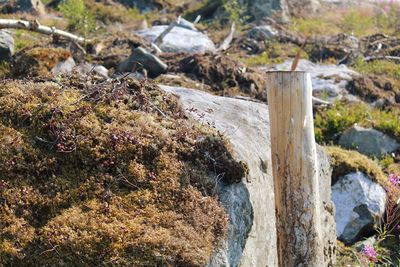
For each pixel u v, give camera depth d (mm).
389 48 13758
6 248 3297
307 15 17484
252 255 4020
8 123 4020
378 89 10836
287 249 4008
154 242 3320
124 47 11898
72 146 3838
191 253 3342
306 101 3977
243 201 3969
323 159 5516
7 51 9531
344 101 10133
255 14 17016
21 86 4324
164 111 4375
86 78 4641
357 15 16750
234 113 5059
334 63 12938
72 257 3270
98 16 16547
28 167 3760
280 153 4012
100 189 3664
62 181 3711
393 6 17297
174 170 3797
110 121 4090
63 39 11344
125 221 3467
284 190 4012
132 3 18453
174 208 3611
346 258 6078
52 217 3529
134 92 4410
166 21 16453
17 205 3557
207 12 17734
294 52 13297
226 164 3977
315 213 4000
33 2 16781
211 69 10141
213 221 3619
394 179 5871
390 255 6223
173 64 10516
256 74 10352
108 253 3271
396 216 6359
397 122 8977
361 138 8703
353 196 6801
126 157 3844
